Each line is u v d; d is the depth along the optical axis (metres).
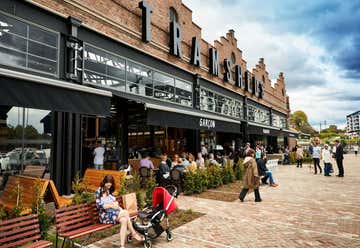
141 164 10.00
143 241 5.15
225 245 5.01
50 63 7.94
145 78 11.66
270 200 8.84
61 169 7.91
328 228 5.98
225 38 19.47
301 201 8.69
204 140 18.80
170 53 13.16
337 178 14.45
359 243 5.10
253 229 5.91
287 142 36.84
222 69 18.73
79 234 4.33
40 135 7.72
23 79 4.76
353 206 7.98
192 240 5.27
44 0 7.76
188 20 14.98
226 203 8.41
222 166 12.66
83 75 8.64
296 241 5.21
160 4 12.71
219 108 17.97
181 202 8.55
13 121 7.21
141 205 7.02
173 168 9.66
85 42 8.94
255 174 8.58
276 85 31.72
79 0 8.82
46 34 7.91
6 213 4.70
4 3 6.95
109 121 11.99
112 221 4.90
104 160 11.80
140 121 13.34
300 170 18.98
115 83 10.08
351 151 62.00
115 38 9.95
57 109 5.35
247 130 18.70
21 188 5.29
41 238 4.60
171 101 13.27
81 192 6.43
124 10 10.59
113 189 5.24
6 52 7.01
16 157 7.18
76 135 8.26
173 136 16.33
